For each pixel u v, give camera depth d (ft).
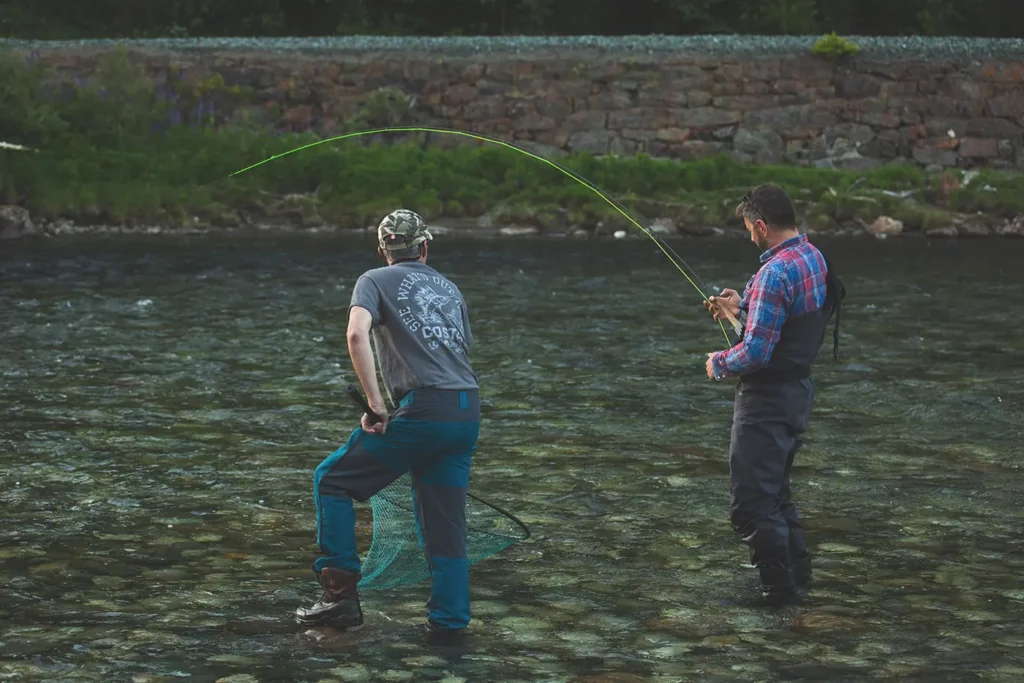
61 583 18.28
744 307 18.04
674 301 45.50
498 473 24.29
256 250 58.90
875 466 24.89
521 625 16.98
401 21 106.52
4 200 65.00
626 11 110.22
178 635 16.47
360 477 16.56
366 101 77.41
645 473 24.35
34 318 40.65
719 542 20.42
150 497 22.48
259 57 77.56
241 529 20.81
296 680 15.12
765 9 106.93
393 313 16.49
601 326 40.42
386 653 15.99
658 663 15.70
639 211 67.87
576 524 21.29
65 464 24.52
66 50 77.36
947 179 71.56
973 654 15.93
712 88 76.89
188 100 76.74
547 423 28.25
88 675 15.16
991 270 53.88
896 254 59.41
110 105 73.15
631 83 76.89
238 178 70.13
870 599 17.90
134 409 29.07
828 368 34.40
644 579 18.76
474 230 66.74
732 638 16.52
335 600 16.78
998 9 107.04
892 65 76.64
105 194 66.18
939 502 22.48
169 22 102.17
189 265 53.62
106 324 39.83
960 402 30.30
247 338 37.88
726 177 72.08
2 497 22.34
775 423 17.62
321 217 67.77
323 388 31.45
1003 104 76.59
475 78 77.10
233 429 27.40
